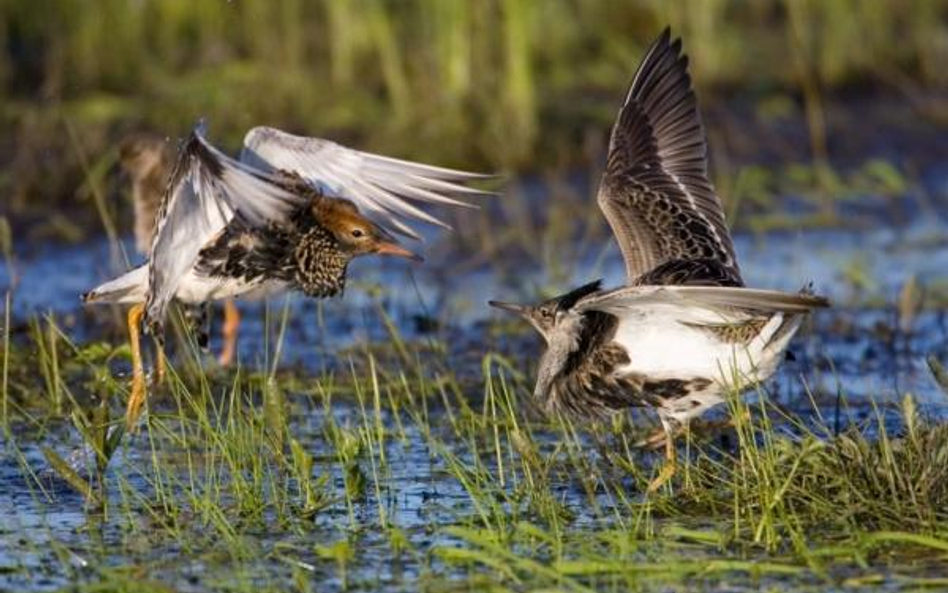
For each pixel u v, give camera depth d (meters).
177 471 12.14
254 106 20.95
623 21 23.72
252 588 9.93
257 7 22.53
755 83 22.92
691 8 23.05
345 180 11.70
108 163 18.94
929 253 18.36
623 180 12.54
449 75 20.73
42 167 19.19
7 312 13.05
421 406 13.88
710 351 10.80
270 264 11.46
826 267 17.86
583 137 20.91
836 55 23.53
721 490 11.33
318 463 12.38
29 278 17.16
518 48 20.47
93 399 13.76
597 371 11.16
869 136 21.88
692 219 12.19
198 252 11.17
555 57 23.25
